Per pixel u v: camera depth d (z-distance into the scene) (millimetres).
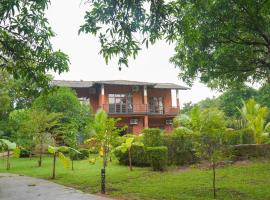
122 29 6262
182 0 7426
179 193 9492
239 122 21578
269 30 9531
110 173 13828
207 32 9531
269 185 10133
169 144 15805
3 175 14922
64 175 13914
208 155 9703
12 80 22609
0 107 23500
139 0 6055
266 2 6914
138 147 16156
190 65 11523
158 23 6320
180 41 11328
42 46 7551
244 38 10414
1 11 6195
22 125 18375
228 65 11148
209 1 8500
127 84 32625
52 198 9422
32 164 18969
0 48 7742
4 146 13578
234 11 9047
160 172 13828
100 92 32312
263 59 11867
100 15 6195
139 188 10453
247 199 8594
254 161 15180
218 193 9328
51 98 23000
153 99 35469
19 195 10062
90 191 10531
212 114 11578
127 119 33344
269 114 23516
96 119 12039
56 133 18641
